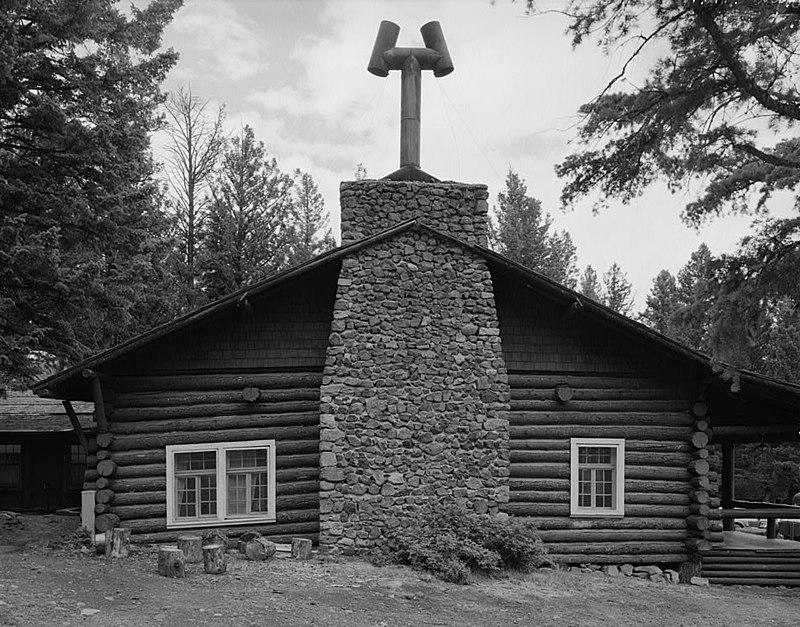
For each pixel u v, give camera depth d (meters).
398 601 12.51
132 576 12.96
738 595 16.28
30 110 17.77
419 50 19.94
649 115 12.93
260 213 32.12
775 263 12.82
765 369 32.41
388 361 16.23
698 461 17.42
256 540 14.98
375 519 15.70
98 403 16.17
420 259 16.70
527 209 42.56
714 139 13.37
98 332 22.70
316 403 16.81
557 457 17.25
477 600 13.16
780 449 34.91
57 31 17.97
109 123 18.30
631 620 13.01
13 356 18.30
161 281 24.42
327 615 11.25
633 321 16.86
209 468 16.59
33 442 23.81
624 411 17.61
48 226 18.44
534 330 17.56
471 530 15.47
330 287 17.17
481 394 16.38
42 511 23.48
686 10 12.07
